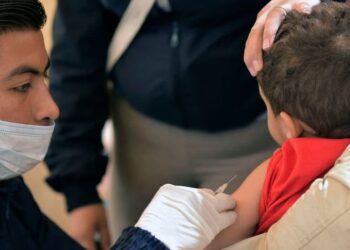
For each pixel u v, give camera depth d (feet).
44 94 3.07
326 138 2.93
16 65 2.84
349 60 2.79
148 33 4.80
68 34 5.13
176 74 4.65
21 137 3.04
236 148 4.97
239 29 4.56
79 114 5.28
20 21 2.82
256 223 3.20
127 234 2.79
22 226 3.40
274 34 3.10
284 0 3.37
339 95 2.80
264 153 4.98
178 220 2.85
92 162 5.32
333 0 3.68
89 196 5.31
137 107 5.06
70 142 5.30
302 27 2.98
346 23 2.94
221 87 4.65
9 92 2.90
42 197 7.61
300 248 2.45
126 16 4.77
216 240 3.11
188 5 4.45
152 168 5.30
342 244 2.36
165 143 5.10
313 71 2.84
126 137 5.40
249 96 4.71
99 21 5.06
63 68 5.26
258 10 4.49
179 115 4.87
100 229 5.35
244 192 3.27
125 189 5.65
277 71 2.99
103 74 5.32
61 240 3.69
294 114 2.97
